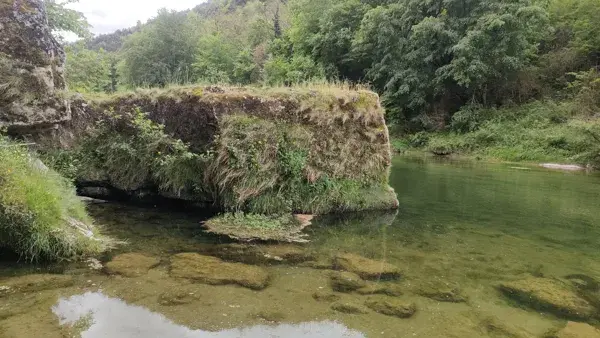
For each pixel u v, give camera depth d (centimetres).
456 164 1675
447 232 571
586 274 414
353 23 3077
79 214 476
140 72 4706
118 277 361
